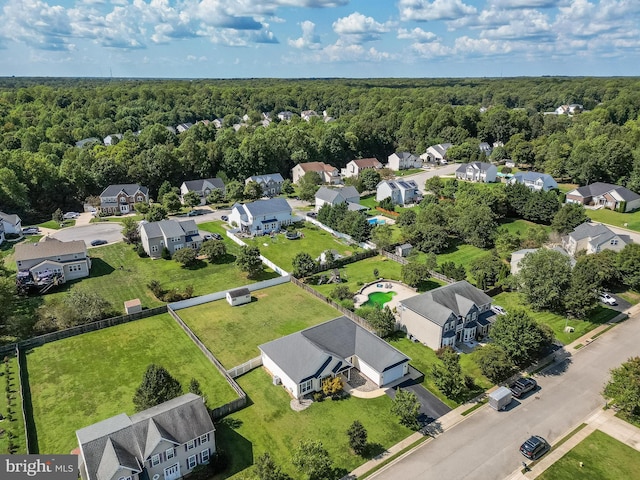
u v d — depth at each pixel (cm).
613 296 6994
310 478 3716
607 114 19338
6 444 4091
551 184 12625
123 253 8831
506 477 3772
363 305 6769
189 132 16838
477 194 10600
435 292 5959
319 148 16725
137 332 6091
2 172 10638
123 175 12988
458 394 4800
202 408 4006
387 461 3938
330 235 9925
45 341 5812
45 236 9781
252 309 6750
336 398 4762
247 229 9981
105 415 4500
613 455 3994
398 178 15050
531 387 4866
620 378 4466
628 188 12031
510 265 8069
